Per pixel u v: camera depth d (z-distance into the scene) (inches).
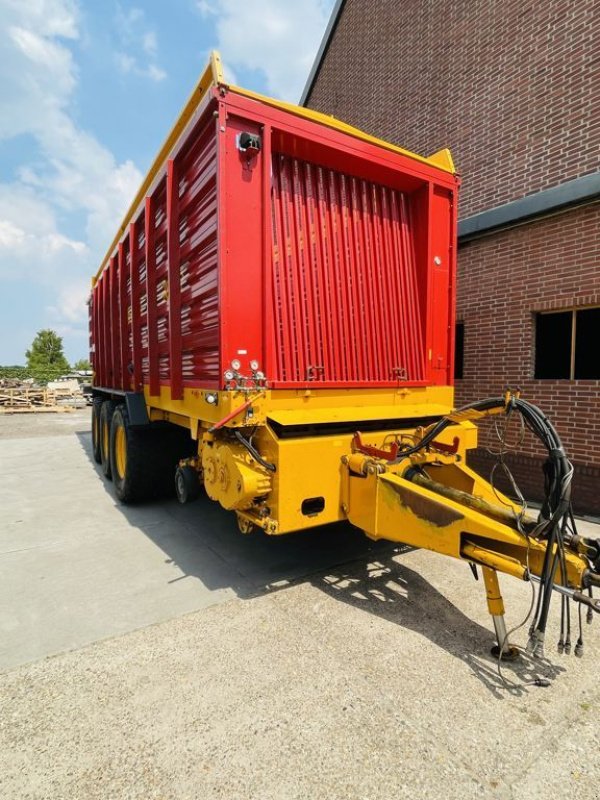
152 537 182.5
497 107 253.0
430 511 107.7
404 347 159.8
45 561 158.9
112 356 275.6
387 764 76.2
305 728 83.7
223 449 125.3
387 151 145.3
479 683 96.6
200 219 134.0
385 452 124.9
